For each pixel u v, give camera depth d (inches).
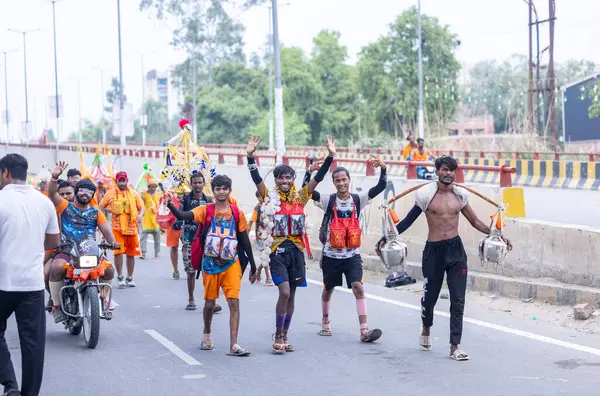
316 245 674.8
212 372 317.4
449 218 334.6
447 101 2370.8
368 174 646.5
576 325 390.6
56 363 338.3
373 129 2965.1
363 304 368.2
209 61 3757.4
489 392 278.7
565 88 2039.9
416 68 2554.1
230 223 343.3
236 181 1008.2
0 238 263.1
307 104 3139.8
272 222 344.5
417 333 384.2
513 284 459.2
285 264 348.5
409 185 576.1
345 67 3235.7
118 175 544.4
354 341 370.6
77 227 388.5
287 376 308.2
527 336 369.7
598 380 291.4
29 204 266.8
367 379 300.7
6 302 264.4
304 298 491.8
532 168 1191.6
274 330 401.1
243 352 344.5
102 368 328.2
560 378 295.3
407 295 493.0
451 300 332.8
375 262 596.4
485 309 444.1
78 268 364.2
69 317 386.6
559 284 438.0
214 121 3191.4
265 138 2962.6
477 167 510.0
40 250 268.7
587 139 1991.9
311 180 354.6
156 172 1357.0
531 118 1683.1
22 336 266.7
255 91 3265.3
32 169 2413.9
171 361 338.0
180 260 695.1
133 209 546.3
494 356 332.8
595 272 420.5
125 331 406.3
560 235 443.8
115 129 1983.3
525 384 288.0
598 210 802.8
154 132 4992.6
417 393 279.7
